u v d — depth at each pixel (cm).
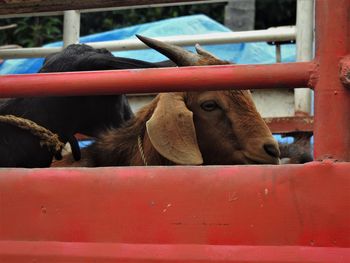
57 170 215
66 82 217
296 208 197
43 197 214
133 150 389
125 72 215
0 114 384
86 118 405
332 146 201
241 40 540
